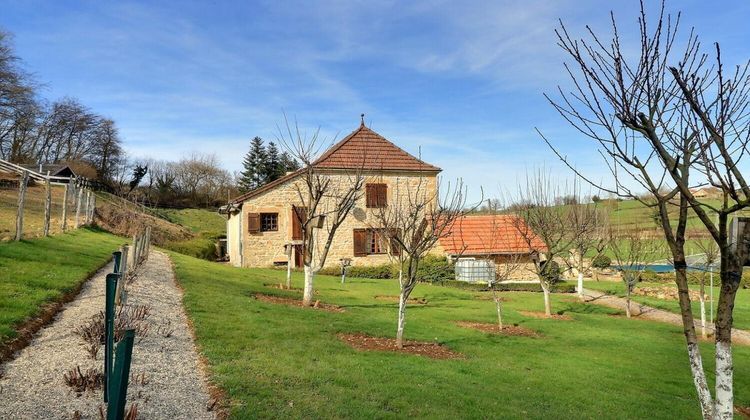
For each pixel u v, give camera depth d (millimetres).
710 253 15148
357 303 15430
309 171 14133
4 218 22297
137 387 5738
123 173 65062
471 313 15516
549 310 16609
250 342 8250
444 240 26828
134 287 11617
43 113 53062
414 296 18859
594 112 4160
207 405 5449
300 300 14578
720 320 4004
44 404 5012
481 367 8898
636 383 9047
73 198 23922
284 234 26984
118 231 26766
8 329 6629
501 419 6207
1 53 43281
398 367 8039
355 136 28484
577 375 9070
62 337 7090
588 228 20578
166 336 7973
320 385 6531
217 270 19125
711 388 9266
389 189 27219
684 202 4301
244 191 69938
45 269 10852
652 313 18984
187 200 62719
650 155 4219
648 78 3953
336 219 13688
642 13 3949
